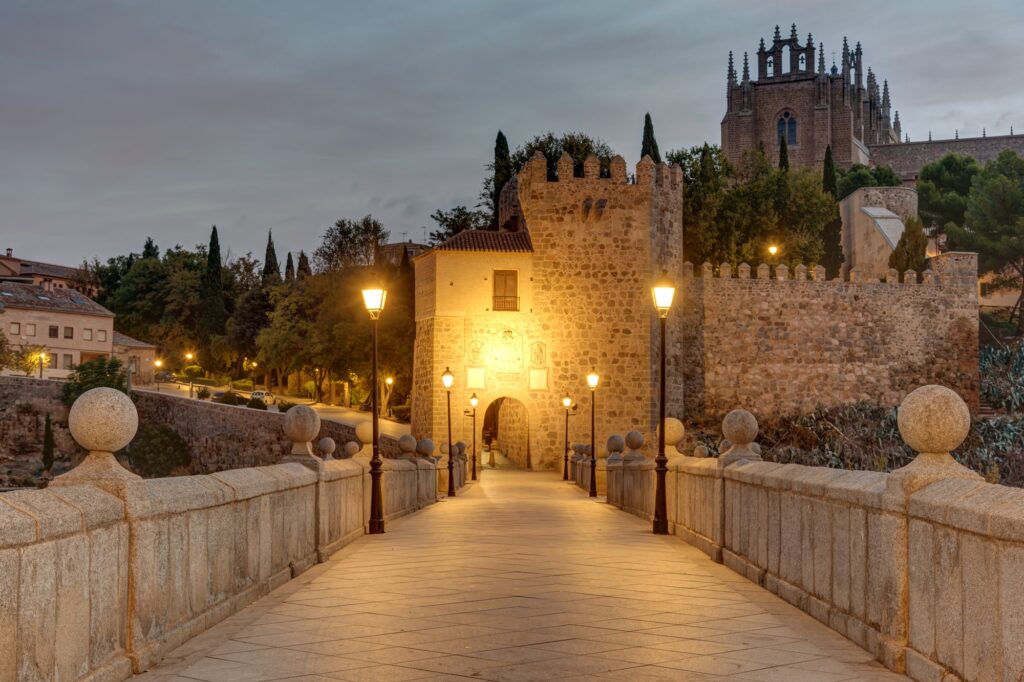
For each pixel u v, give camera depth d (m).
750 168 97.56
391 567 14.48
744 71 151.88
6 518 6.18
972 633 6.88
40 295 113.62
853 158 146.50
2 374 97.06
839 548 9.88
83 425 8.11
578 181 63.25
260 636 9.60
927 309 74.38
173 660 8.59
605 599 11.74
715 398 69.81
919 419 8.15
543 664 8.53
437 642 9.38
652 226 63.69
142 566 8.30
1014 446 72.25
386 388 91.69
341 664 8.51
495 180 87.25
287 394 117.88
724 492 15.10
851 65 175.12
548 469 62.19
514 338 62.28
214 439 83.69
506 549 16.86
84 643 7.23
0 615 5.96
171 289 134.25
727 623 10.30
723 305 70.56
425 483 31.97
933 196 113.69
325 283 102.38
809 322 71.94
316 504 15.13
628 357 62.97
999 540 6.48
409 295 91.56
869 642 8.89
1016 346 89.62
